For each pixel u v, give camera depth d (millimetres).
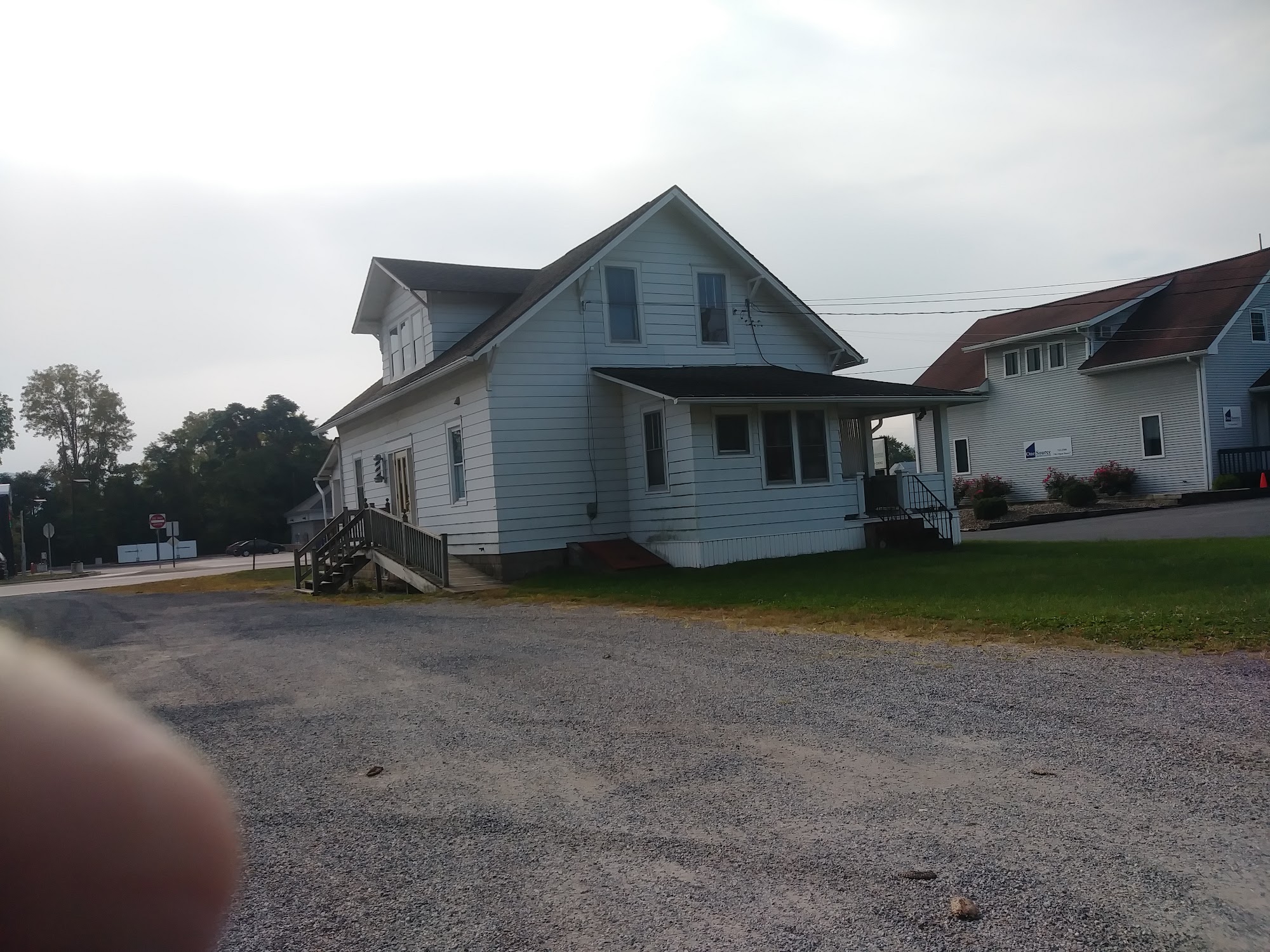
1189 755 4914
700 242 20312
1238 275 31953
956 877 3609
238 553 73312
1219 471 30250
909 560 16422
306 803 4980
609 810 4590
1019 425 36406
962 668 7367
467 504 19312
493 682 7898
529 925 3445
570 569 18469
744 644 9148
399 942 3365
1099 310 34156
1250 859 3654
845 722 5938
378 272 22922
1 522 52406
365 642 10766
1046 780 4660
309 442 88000
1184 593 10008
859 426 21047
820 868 3773
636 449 18938
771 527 18203
